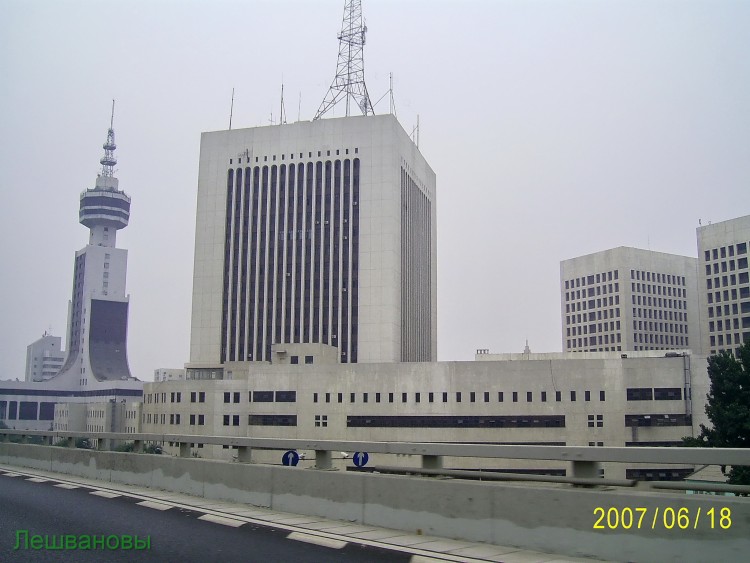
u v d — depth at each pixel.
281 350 106.56
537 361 93.62
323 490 15.84
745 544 9.84
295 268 128.62
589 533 11.38
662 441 91.94
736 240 169.00
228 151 135.38
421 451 14.24
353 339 124.56
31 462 29.91
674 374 93.12
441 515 13.43
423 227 155.00
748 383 57.22
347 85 140.62
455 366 94.38
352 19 143.25
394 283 125.06
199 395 101.56
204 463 19.58
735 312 168.12
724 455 10.39
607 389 92.75
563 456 12.30
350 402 96.38
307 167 131.62
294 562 11.47
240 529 14.53
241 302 130.25
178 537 13.83
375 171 128.50
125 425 151.50
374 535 13.62
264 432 98.56
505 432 92.44
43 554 12.52
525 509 12.22
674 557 10.46
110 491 20.98
